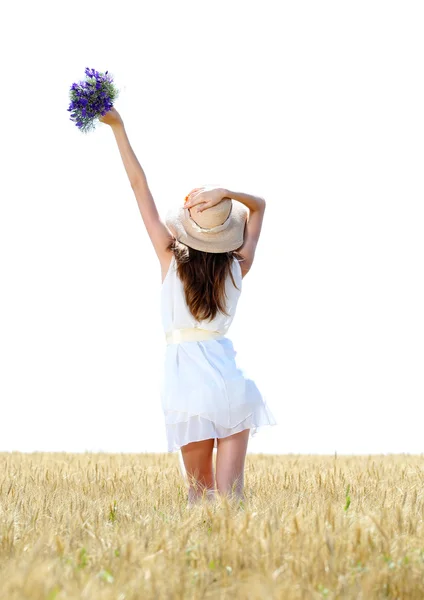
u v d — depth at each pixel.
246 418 5.28
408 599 3.11
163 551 3.58
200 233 5.38
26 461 9.98
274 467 9.03
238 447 5.31
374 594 3.11
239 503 4.89
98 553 3.64
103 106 5.52
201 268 5.33
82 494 6.03
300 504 5.16
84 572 3.29
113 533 4.04
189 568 3.42
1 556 3.71
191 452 5.37
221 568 3.42
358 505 5.17
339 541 3.68
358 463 9.84
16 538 4.14
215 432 5.21
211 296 5.31
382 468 8.16
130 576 3.24
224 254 5.45
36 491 6.23
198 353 5.29
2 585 3.01
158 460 10.03
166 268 5.49
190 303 5.30
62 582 3.13
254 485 6.63
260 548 3.58
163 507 5.26
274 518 4.16
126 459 10.74
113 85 5.59
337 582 3.26
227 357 5.34
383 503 5.11
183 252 5.39
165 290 5.41
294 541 3.71
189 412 5.19
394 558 3.59
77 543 3.91
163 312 5.42
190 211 5.45
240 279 5.49
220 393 5.20
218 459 5.33
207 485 5.45
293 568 3.33
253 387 5.38
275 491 6.13
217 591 3.06
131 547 3.46
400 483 6.70
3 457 11.20
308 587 3.08
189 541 3.84
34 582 2.98
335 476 6.93
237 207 5.85
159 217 5.59
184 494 6.04
